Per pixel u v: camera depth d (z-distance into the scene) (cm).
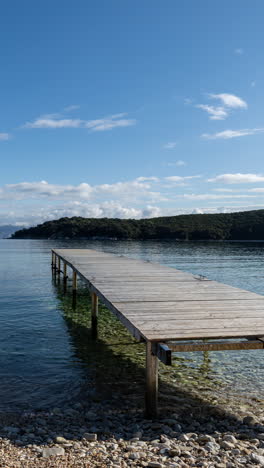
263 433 433
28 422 473
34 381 617
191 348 454
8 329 953
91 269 1206
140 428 451
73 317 1102
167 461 363
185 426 459
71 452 384
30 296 1441
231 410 510
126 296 733
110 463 357
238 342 462
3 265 2725
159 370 669
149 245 6069
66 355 760
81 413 502
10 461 361
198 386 597
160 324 523
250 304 658
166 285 875
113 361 726
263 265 2655
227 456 375
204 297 723
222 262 2894
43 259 3300
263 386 600
